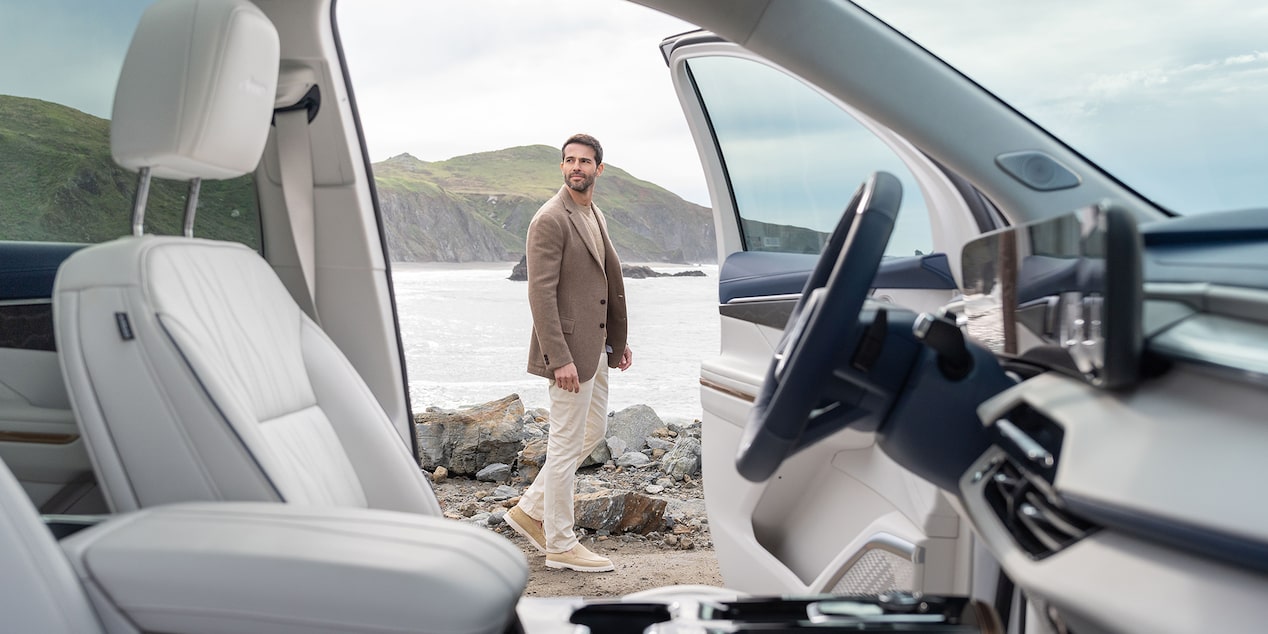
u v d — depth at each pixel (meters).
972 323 1.16
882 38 1.28
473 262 83.81
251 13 1.48
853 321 0.96
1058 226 0.87
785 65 1.33
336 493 1.63
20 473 1.61
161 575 1.07
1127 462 0.76
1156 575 0.72
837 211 2.19
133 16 1.98
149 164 1.45
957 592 1.63
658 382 13.45
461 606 1.03
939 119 1.27
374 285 2.27
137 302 1.34
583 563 3.63
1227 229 1.06
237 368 1.46
